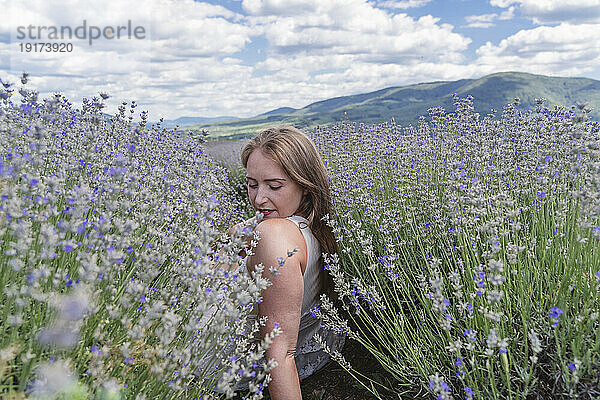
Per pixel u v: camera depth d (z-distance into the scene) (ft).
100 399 4.33
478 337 6.85
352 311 9.81
